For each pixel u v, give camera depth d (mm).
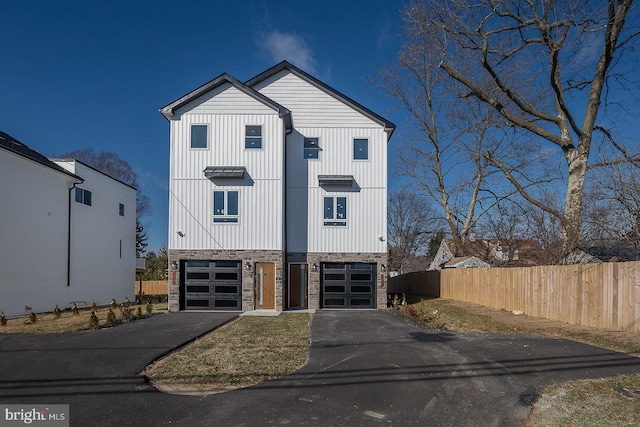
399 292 33031
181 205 17234
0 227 16844
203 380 6660
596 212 16062
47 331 12031
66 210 21047
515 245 26062
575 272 11859
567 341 9516
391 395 5887
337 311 17156
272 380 6641
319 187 18484
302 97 18891
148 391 6168
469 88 19469
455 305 18547
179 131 17406
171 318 14695
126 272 27453
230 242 17172
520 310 14844
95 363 7844
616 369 6961
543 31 15594
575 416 5023
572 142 17828
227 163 17328
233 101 17516
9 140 19000
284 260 17766
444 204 29688
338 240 18312
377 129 18719
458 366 7395
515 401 5609
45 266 19406
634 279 9781
